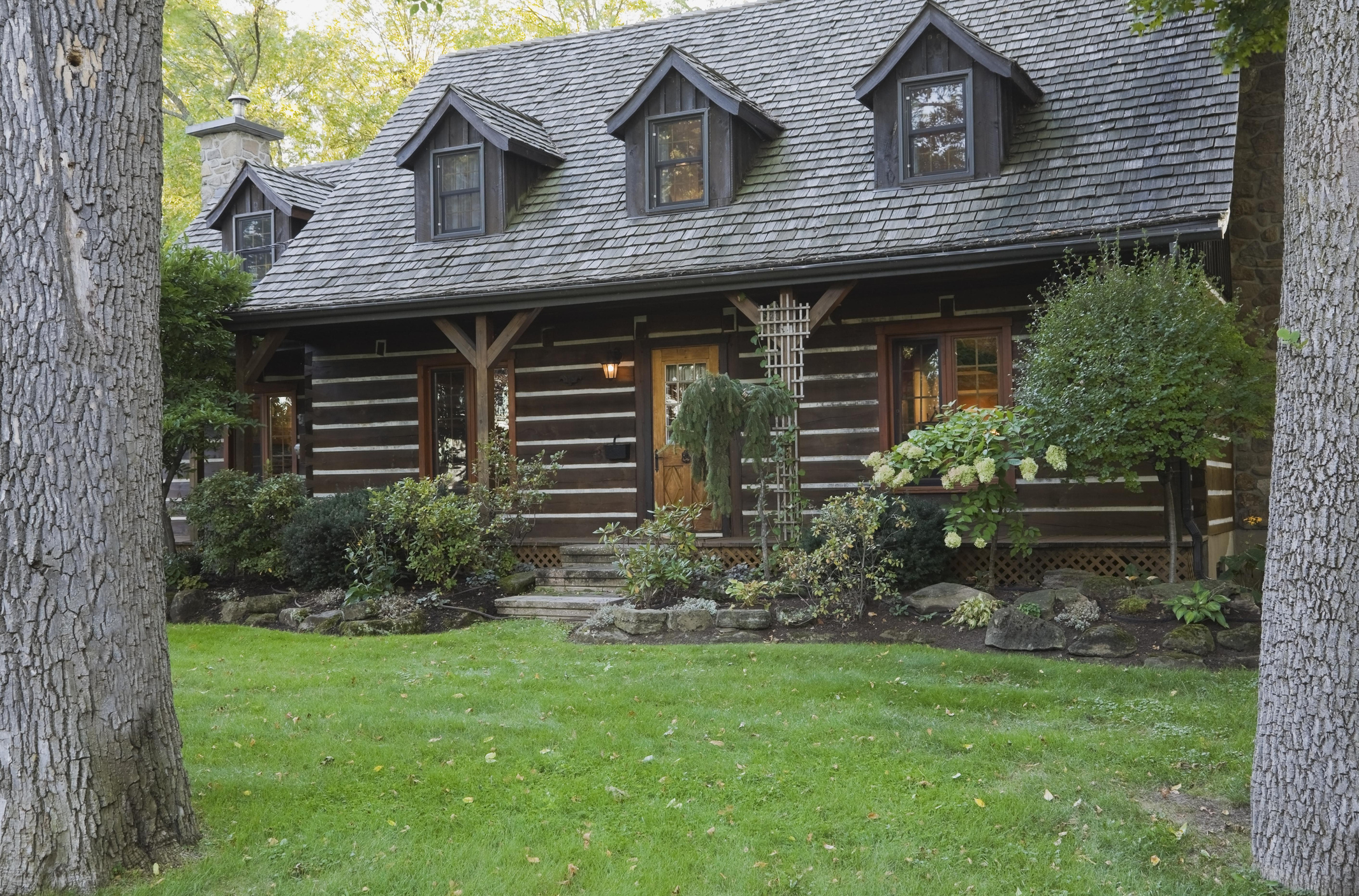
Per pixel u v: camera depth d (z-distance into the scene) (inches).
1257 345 350.9
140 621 175.2
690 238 458.6
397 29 1031.0
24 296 165.5
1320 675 163.2
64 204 167.9
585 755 227.3
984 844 182.9
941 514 388.2
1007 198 414.6
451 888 169.9
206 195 687.7
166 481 487.2
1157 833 185.0
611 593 431.8
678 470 490.0
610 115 525.7
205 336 482.0
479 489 457.7
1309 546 164.9
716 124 473.1
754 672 298.5
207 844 183.3
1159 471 353.1
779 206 456.1
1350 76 161.0
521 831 190.2
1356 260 160.4
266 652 351.3
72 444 167.3
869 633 341.4
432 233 519.5
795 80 518.0
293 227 619.2
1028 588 370.9
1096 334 338.3
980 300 436.1
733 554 467.8
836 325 458.9
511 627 392.2
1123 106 429.7
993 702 261.4
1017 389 374.0
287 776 215.8
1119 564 411.8
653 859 179.0
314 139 1040.8
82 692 166.7
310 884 171.5
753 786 208.8
